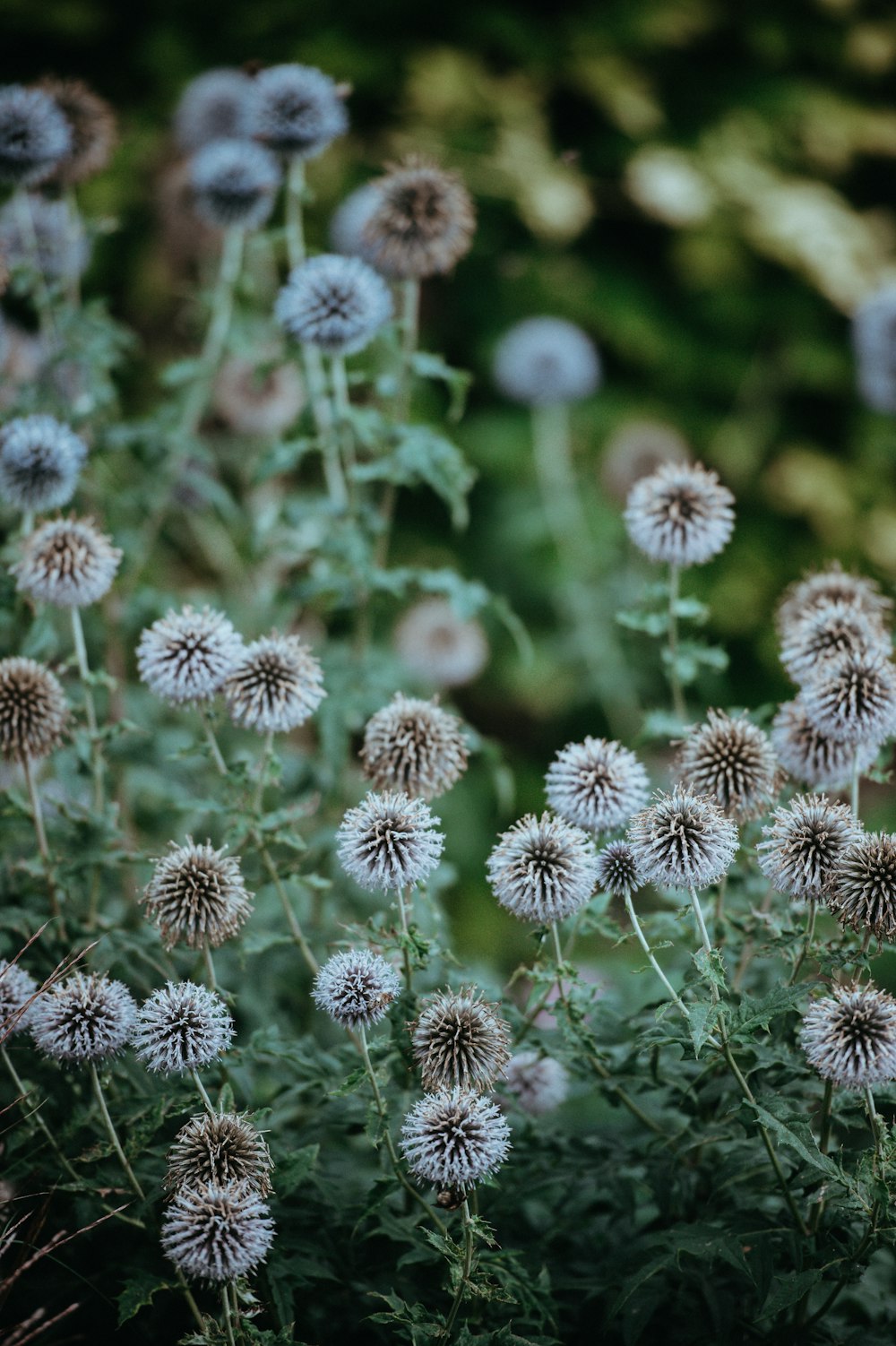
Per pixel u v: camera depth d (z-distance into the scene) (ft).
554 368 6.18
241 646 3.74
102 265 6.61
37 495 4.05
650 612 4.03
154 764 4.35
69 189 4.78
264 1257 3.52
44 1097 3.72
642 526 3.97
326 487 5.63
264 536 4.55
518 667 6.73
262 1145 3.49
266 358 4.77
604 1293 3.76
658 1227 3.78
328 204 6.61
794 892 3.52
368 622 4.44
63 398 4.67
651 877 3.52
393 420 4.46
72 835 3.84
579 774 3.67
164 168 6.43
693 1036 3.35
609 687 6.28
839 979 3.53
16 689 3.75
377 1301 3.69
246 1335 3.44
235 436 5.59
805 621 3.86
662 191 6.90
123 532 4.51
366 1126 3.55
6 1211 3.65
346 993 3.48
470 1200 3.66
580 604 6.37
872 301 5.73
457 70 6.86
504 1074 3.61
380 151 6.80
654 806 3.55
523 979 4.63
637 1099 3.98
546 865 3.55
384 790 3.75
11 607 4.00
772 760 3.72
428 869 3.56
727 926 3.76
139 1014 3.49
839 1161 3.50
